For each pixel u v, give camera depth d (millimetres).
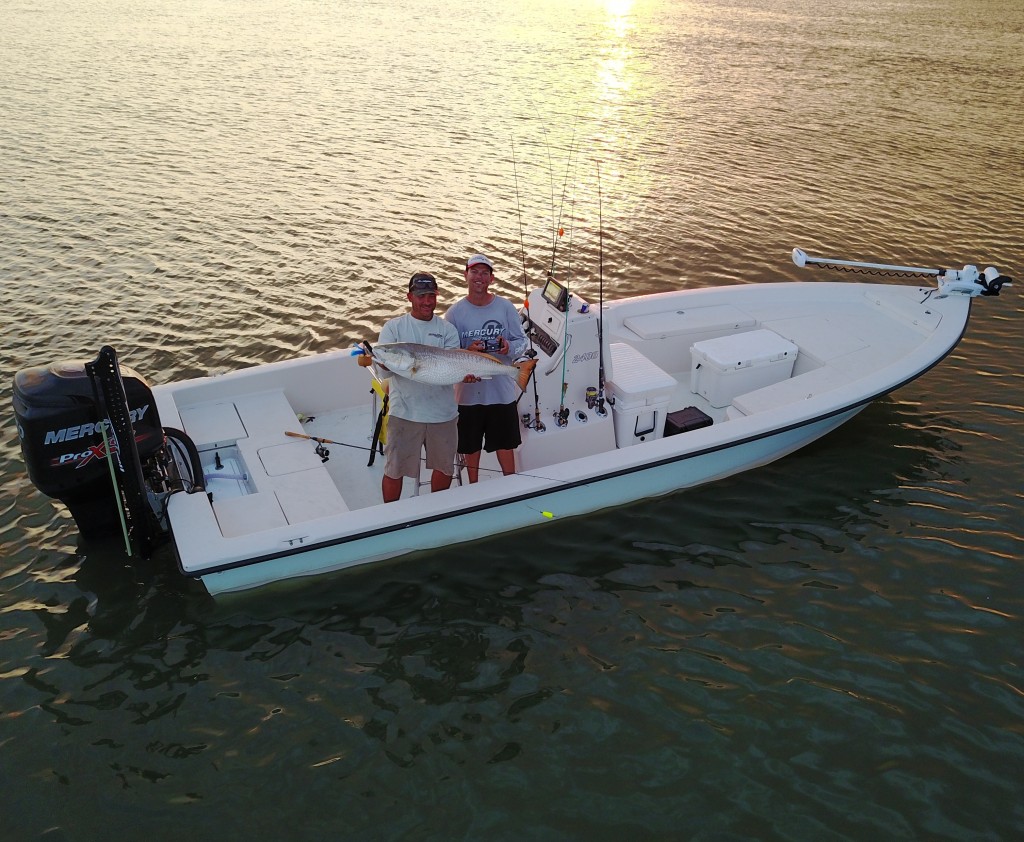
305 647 4867
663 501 6102
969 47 27578
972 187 13766
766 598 5273
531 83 20969
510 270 10703
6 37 24812
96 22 28031
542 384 5699
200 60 22547
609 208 12758
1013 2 42219
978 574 5473
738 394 6871
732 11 37219
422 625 5039
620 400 5844
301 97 18891
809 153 15516
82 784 4051
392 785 4066
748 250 11344
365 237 11570
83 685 4602
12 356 8469
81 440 4887
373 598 5215
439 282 10305
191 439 5609
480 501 5258
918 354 6730
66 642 4871
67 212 12156
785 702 4547
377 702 4531
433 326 4738
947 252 11234
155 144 15297
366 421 6492
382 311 9586
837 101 19516
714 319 7410
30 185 13164
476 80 21156
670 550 5656
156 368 8367
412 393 4871
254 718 4422
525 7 36781
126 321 9242
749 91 20438
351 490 5801
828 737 4336
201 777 4094
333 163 14508
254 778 4098
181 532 4887
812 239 11711
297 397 6441
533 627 5043
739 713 4477
